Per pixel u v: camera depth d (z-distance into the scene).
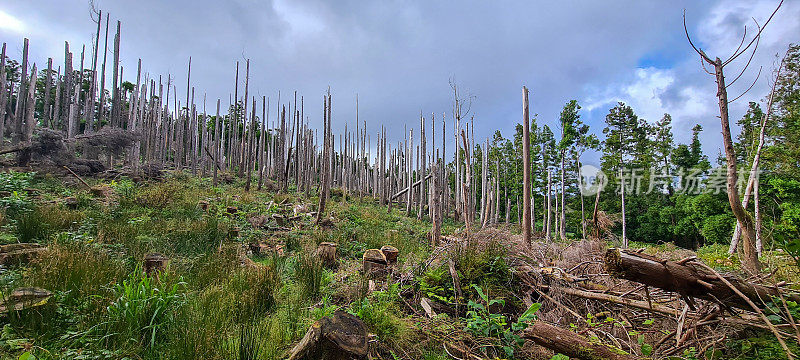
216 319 3.43
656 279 2.50
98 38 17.12
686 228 22.33
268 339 3.20
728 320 2.75
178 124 20.86
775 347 2.37
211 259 5.41
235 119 21.72
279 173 18.16
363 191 27.20
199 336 2.99
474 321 3.67
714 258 5.70
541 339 2.72
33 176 9.48
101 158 16.25
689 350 2.86
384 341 3.41
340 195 21.45
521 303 4.39
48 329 2.94
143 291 3.35
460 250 4.95
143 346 2.98
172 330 3.16
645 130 28.56
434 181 9.20
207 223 7.89
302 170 20.73
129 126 17.91
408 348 3.40
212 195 12.87
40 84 22.42
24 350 2.62
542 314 4.11
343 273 5.62
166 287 3.84
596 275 4.41
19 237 5.37
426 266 4.93
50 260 3.99
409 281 4.83
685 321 3.14
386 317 3.61
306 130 22.64
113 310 3.17
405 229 12.91
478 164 30.72
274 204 12.43
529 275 4.73
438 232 8.92
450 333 3.60
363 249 8.19
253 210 10.94
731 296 2.47
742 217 4.28
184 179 15.85
